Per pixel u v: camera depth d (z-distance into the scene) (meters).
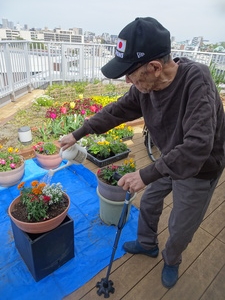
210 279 1.51
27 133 2.81
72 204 2.11
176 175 0.84
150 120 1.13
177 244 1.27
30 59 5.33
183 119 0.90
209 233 1.88
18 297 1.33
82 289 1.39
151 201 1.46
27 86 5.23
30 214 1.32
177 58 1.04
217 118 0.97
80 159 1.60
